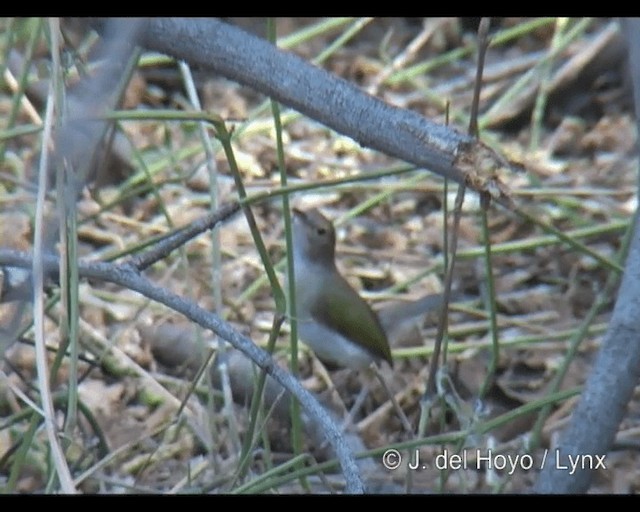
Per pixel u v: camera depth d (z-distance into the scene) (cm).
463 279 1328
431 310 1212
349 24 1836
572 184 1520
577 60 1691
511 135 1677
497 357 883
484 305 1280
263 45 624
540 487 709
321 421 643
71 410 654
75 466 909
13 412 976
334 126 614
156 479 992
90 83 622
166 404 1074
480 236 1388
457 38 1802
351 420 1084
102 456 935
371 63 1748
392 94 1709
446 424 1094
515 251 1281
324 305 1062
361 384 1155
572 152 1614
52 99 636
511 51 1784
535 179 1438
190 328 1173
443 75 1756
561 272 1337
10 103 1402
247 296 1205
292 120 1549
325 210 1452
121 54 604
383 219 1440
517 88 1588
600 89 1705
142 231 1364
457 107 1684
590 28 1803
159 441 1039
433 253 1377
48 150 633
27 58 841
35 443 976
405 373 1162
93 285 1276
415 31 1856
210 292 1259
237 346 662
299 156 1536
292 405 880
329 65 1767
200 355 1048
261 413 898
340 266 1345
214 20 633
